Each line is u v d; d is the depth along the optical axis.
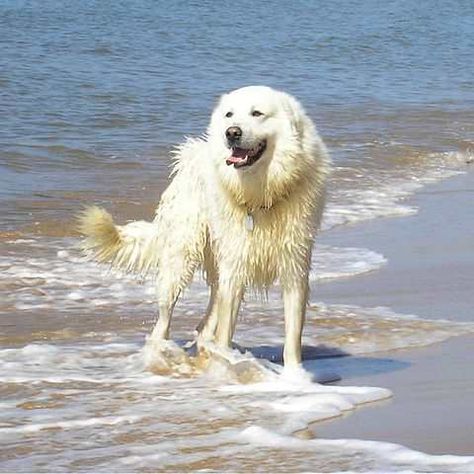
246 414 8.76
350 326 11.95
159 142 24.88
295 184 9.82
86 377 9.96
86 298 13.09
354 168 22.95
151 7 73.00
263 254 10.01
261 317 12.56
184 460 7.62
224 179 9.87
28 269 14.20
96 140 24.81
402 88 39.56
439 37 64.38
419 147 26.08
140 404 9.07
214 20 65.81
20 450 7.85
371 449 7.80
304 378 9.93
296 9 78.81
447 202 19.77
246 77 40.22
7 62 39.41
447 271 14.55
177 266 10.98
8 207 17.67
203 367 10.36
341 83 40.19
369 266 14.79
